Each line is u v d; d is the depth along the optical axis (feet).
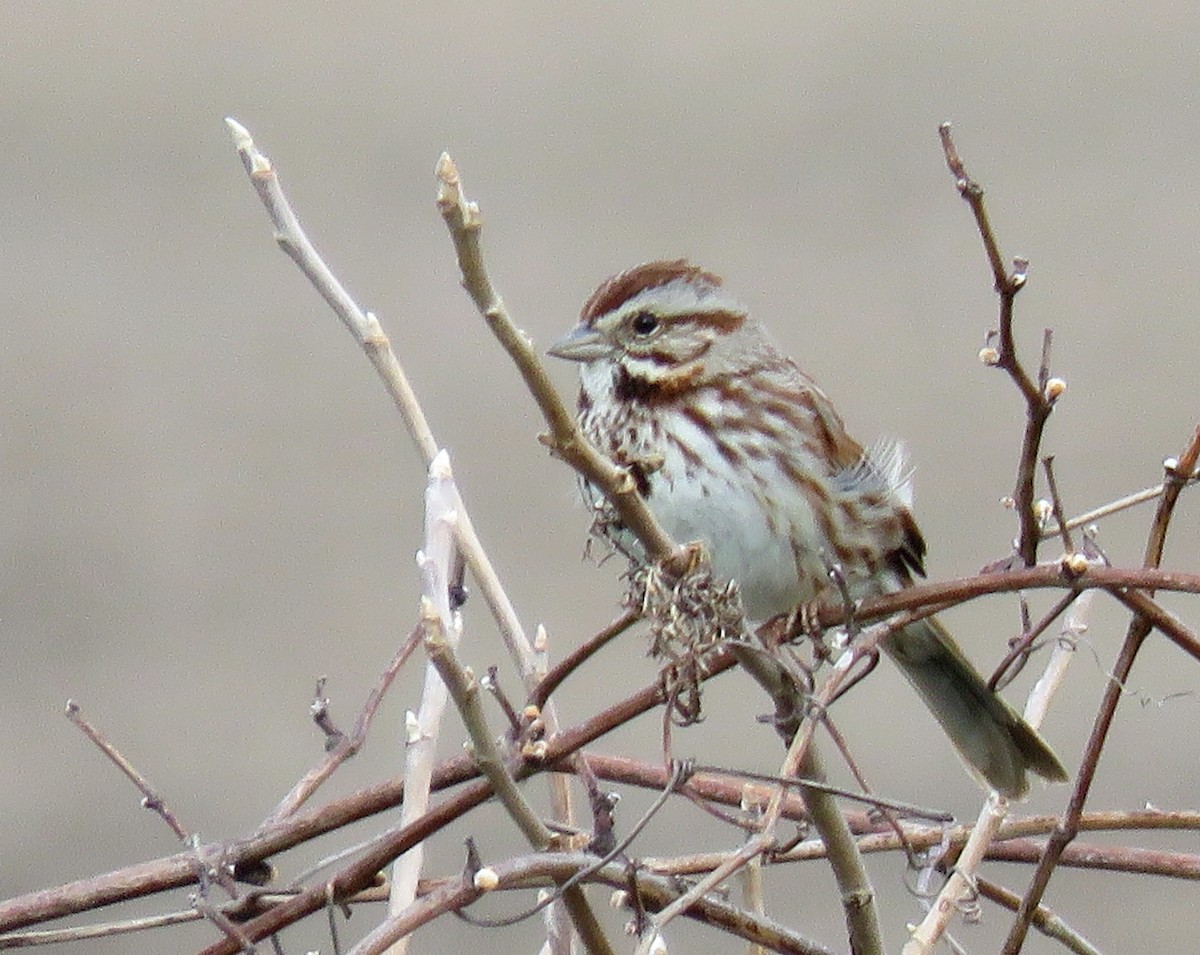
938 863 22.26
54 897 21.54
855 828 23.71
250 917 21.53
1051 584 20.16
